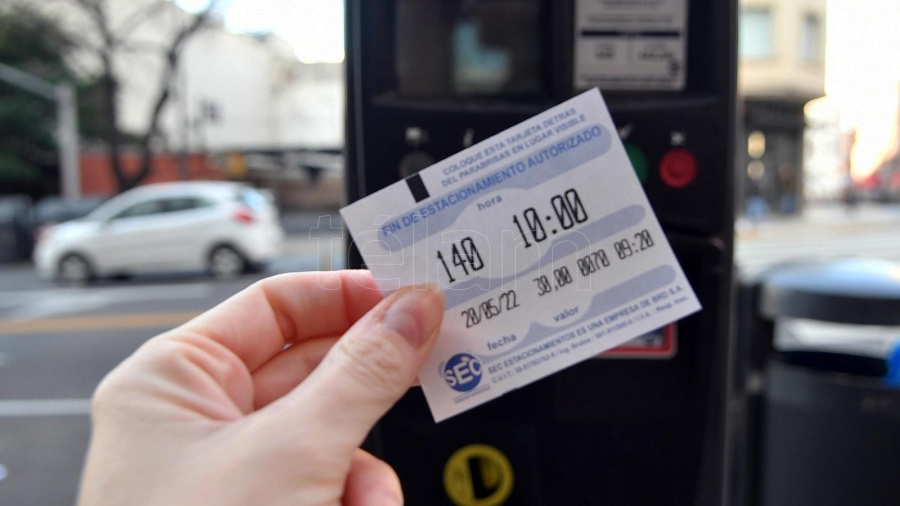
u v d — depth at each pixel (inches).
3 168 734.5
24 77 652.7
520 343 36.8
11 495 123.5
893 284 68.9
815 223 670.5
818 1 566.3
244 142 1093.8
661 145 45.6
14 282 423.5
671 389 47.4
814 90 575.5
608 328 36.6
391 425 48.8
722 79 45.2
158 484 30.8
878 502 66.1
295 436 30.6
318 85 1122.7
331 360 32.9
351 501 34.8
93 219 389.4
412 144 46.1
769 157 665.0
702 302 46.1
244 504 29.7
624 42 46.0
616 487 48.2
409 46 47.0
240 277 374.3
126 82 818.2
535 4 47.0
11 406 171.9
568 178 36.5
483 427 48.4
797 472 70.3
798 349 82.7
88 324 270.5
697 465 47.4
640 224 36.4
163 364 34.5
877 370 79.3
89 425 157.8
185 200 376.5
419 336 33.2
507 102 46.5
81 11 732.0
